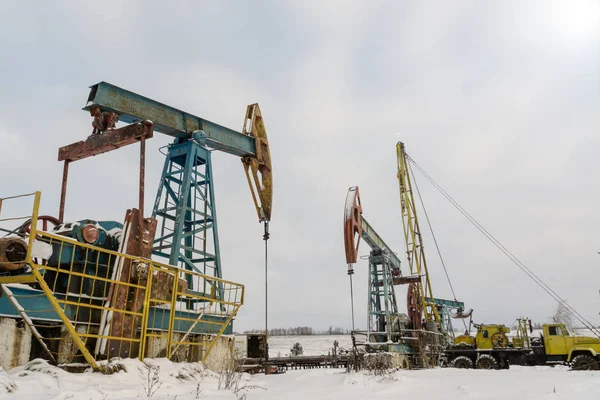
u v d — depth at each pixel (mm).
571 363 24000
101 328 8734
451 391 9781
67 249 9430
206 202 15945
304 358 34250
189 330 10320
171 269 9781
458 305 47312
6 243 8125
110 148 12242
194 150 15805
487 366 27625
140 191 10695
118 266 9141
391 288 31000
